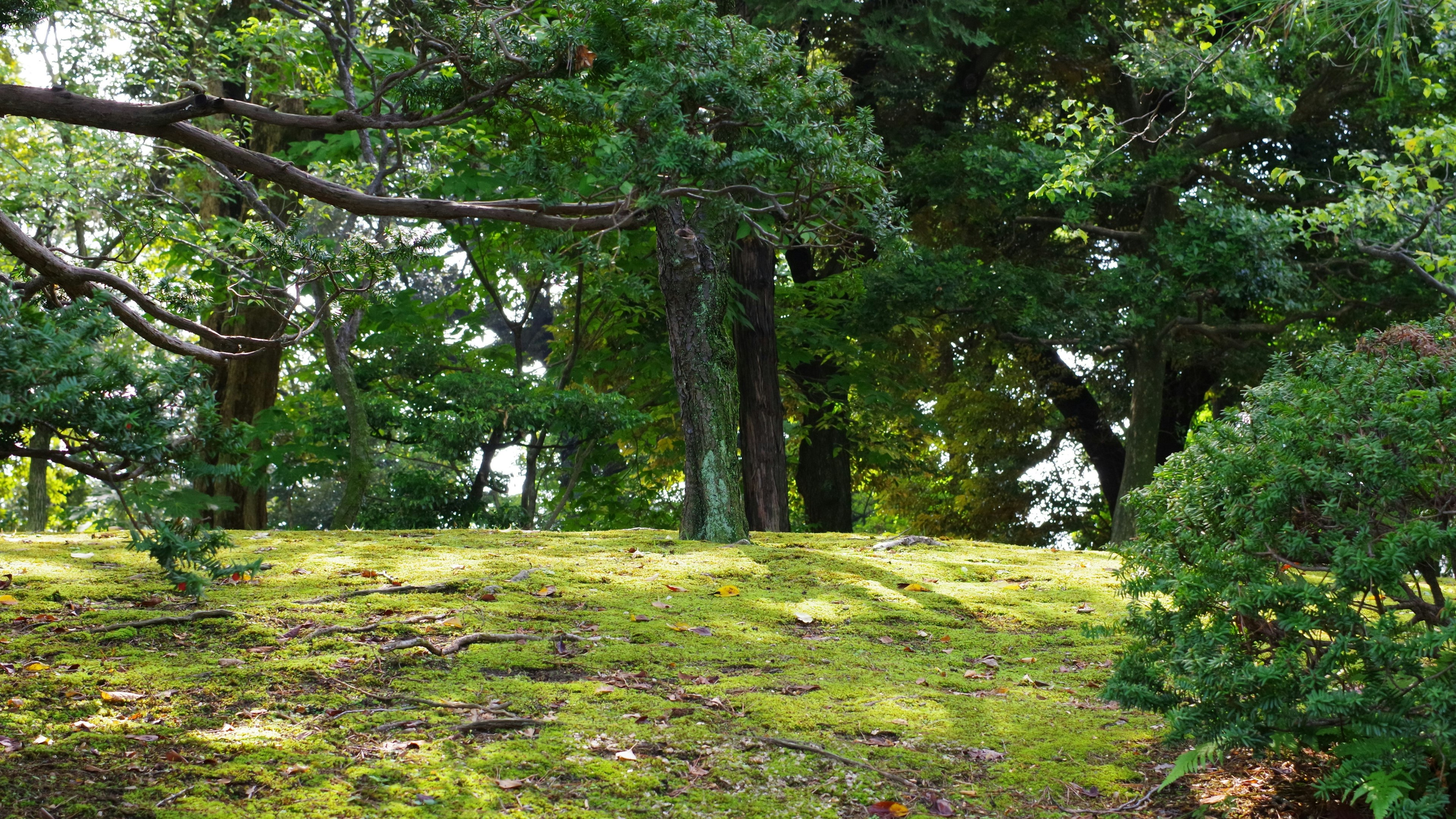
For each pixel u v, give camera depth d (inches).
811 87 262.4
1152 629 153.7
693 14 240.2
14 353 126.6
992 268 628.7
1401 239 545.0
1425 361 146.6
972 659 217.0
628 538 367.2
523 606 233.6
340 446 611.8
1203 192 605.6
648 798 136.5
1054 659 217.3
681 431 783.7
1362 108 632.4
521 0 237.6
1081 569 317.4
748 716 169.0
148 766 135.4
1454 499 137.3
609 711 166.7
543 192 245.4
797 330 660.7
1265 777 150.6
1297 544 139.3
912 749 159.3
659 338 680.4
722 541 363.3
